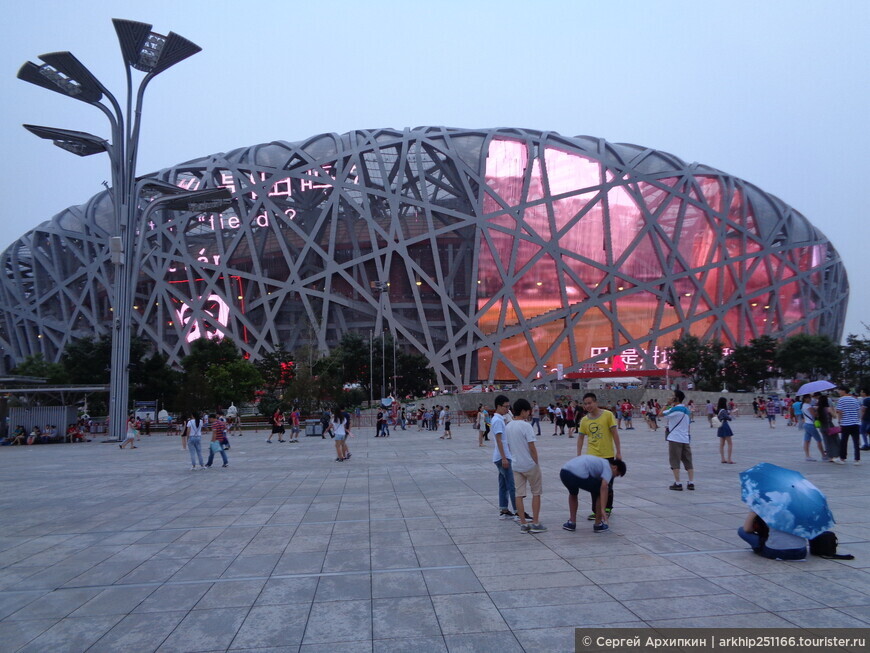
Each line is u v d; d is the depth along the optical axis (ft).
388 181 273.75
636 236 274.57
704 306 281.95
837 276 328.29
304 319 272.10
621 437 102.17
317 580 22.71
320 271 272.72
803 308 301.22
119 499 45.62
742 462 57.26
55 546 29.96
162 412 196.13
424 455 76.07
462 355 267.59
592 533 28.60
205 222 283.38
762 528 24.62
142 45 122.62
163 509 40.22
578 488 29.09
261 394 214.90
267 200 276.62
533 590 20.61
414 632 17.35
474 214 269.85
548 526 30.60
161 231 284.20
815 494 23.62
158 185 152.66
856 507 33.01
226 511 38.52
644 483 44.62
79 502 44.70
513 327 268.62
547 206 272.10
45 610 20.27
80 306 289.33
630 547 25.76
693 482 43.73
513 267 269.44
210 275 282.36
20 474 67.77
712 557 23.91
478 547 26.76
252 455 83.61
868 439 63.87
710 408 122.62
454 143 280.51
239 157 288.51
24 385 157.79
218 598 20.99
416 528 31.27
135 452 99.71
